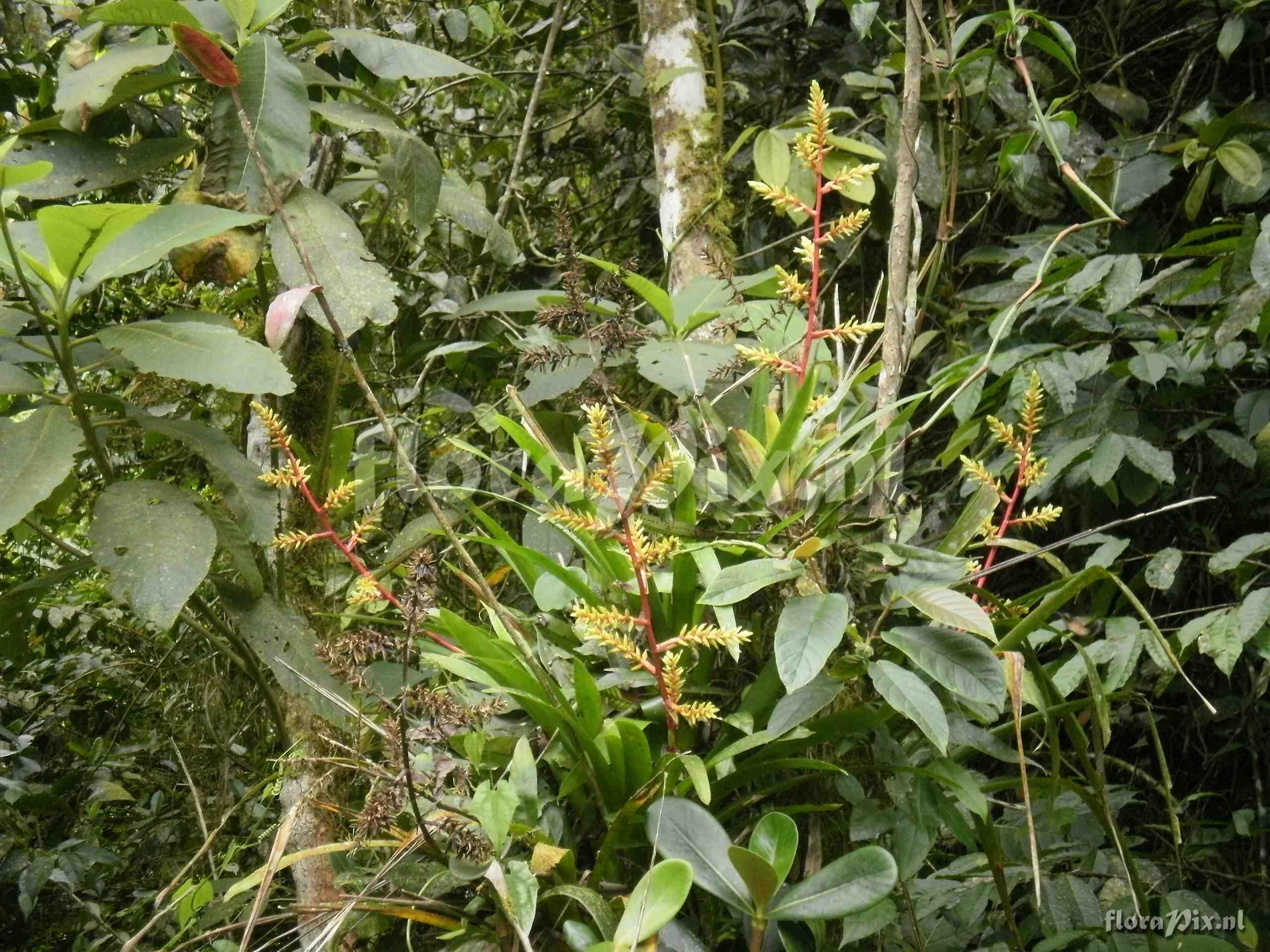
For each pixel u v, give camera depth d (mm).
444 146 3064
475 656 1096
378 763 1323
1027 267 2010
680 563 1125
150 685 2916
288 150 1316
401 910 987
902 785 1152
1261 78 2285
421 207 1509
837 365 1314
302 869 1338
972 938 1470
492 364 2279
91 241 1091
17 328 1246
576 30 3035
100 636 3018
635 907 869
